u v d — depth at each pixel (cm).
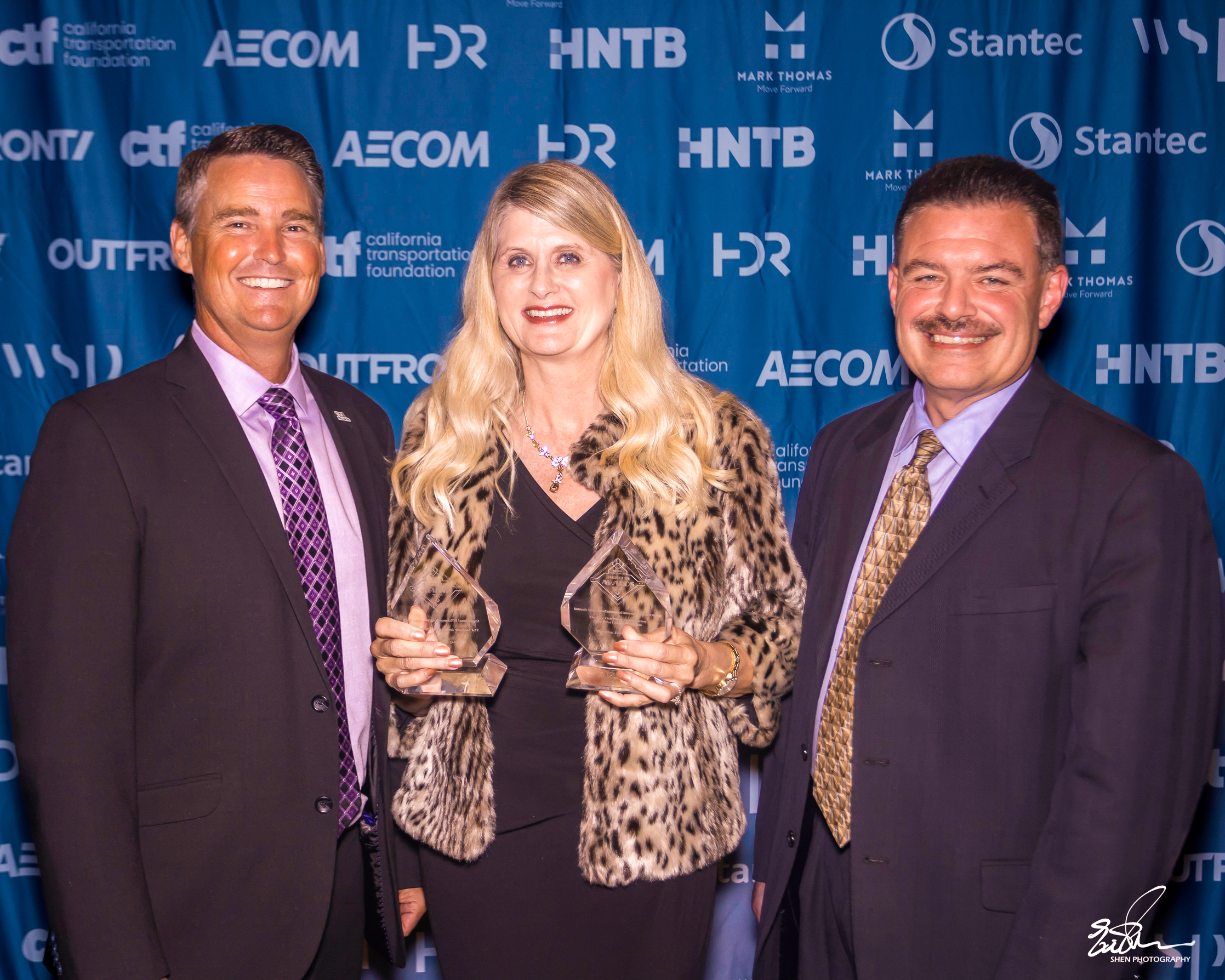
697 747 146
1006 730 125
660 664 132
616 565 139
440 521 150
